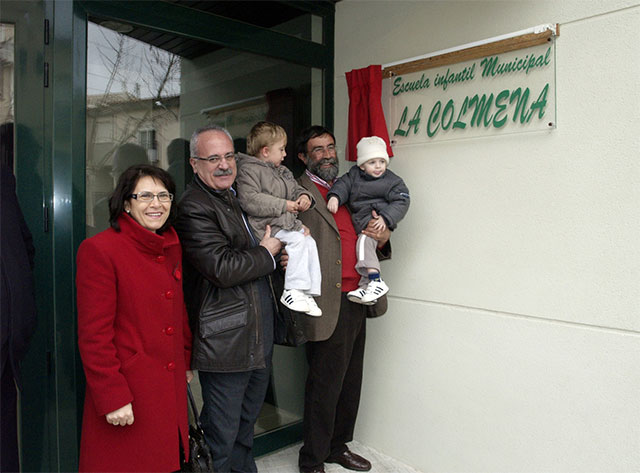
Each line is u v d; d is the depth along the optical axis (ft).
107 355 5.75
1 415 6.12
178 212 6.97
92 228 7.72
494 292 8.41
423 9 9.38
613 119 7.07
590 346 7.34
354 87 10.04
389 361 10.06
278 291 8.04
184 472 6.76
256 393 7.94
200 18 8.80
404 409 9.80
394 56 9.89
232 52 9.46
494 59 8.25
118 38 7.97
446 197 9.03
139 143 8.26
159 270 6.30
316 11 10.70
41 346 7.26
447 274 9.05
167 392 6.25
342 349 8.75
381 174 8.84
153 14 8.20
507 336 8.25
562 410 7.64
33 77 7.15
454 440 8.98
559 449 7.67
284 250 7.83
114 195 6.18
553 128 7.64
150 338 6.13
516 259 8.13
